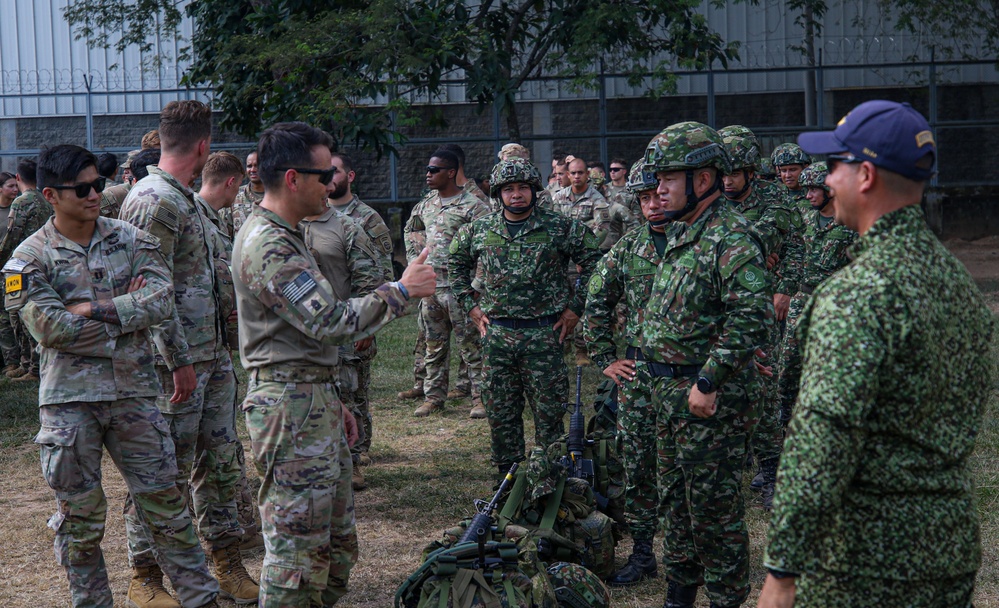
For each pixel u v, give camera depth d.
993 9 17.16
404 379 8.82
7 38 18.52
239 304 3.18
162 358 3.88
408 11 12.88
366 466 6.15
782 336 6.03
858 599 1.99
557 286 5.09
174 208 3.80
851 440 1.89
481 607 3.07
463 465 6.12
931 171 2.02
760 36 19.05
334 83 12.86
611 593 4.13
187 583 3.62
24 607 4.07
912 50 18.84
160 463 3.55
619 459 4.45
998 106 18.81
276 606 3.15
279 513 3.14
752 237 3.40
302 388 3.13
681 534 3.65
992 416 6.61
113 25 18.34
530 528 3.78
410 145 18.20
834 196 2.11
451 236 7.21
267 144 3.10
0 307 9.11
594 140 18.39
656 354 3.54
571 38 14.01
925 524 1.95
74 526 3.45
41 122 18.67
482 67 13.56
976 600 3.89
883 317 1.89
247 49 12.77
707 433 3.42
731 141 5.01
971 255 17.64
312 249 4.98
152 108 18.55
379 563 4.54
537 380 5.07
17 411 7.80
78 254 3.45
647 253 3.88
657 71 13.93
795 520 1.92
